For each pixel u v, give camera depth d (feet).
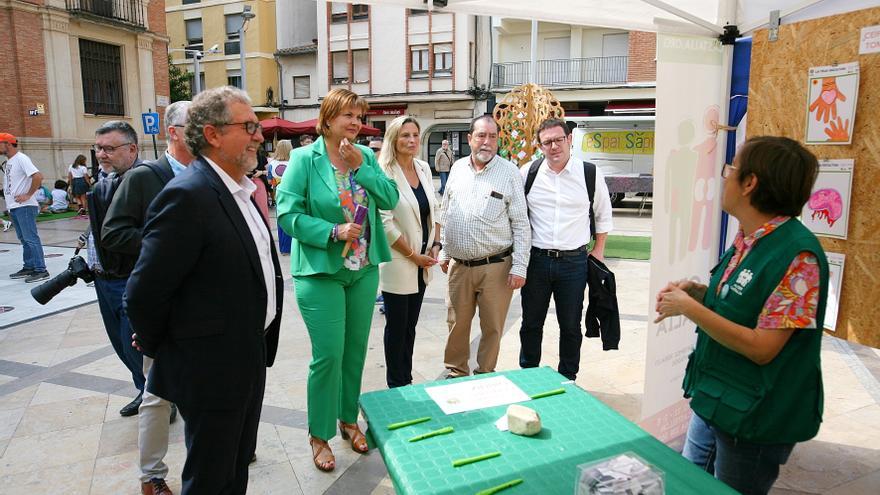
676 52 8.82
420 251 12.03
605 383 13.33
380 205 9.93
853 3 8.00
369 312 10.18
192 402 6.35
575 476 5.21
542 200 11.76
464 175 12.00
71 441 10.80
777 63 9.03
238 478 7.31
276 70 99.04
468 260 11.91
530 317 12.11
